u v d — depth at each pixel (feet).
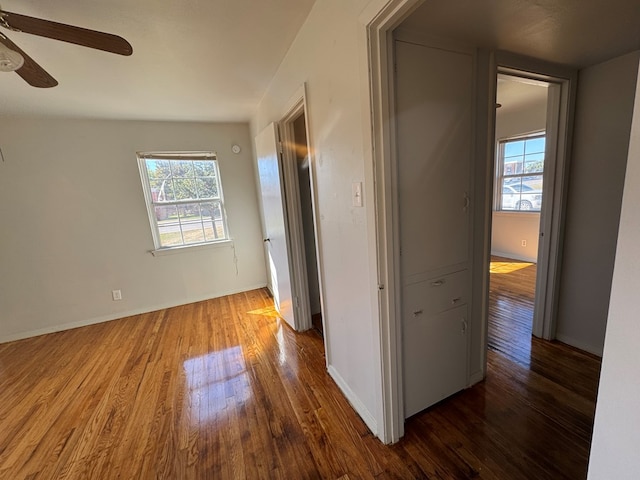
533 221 14.34
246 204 12.59
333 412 5.49
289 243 8.45
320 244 6.09
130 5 4.37
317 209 5.91
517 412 5.14
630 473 1.67
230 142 11.92
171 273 11.70
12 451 5.05
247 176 12.41
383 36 3.49
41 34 3.76
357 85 3.84
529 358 6.65
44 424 5.64
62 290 10.16
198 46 5.65
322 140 5.15
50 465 4.74
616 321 1.61
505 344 7.28
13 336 9.64
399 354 4.53
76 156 9.85
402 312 4.65
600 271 6.39
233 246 12.60
